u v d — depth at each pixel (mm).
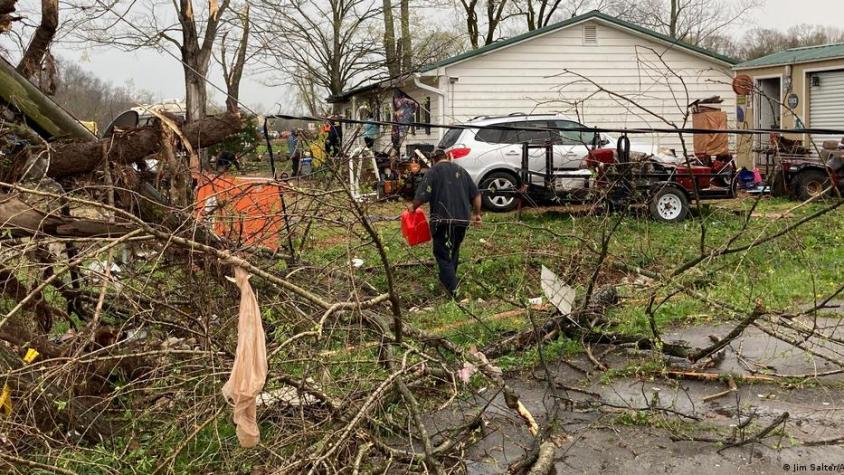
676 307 7336
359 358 4836
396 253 9695
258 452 4125
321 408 4504
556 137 14594
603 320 6875
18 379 4039
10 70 5078
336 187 5664
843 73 18938
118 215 4266
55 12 5293
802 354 6211
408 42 26844
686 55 20719
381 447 4125
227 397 3639
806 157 15000
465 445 4504
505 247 8875
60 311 4941
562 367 6074
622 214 8125
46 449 4020
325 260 6215
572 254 7121
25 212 4535
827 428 4785
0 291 4543
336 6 25469
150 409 4238
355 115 20750
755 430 4750
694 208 13391
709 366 5914
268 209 5453
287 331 4801
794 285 8320
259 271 3936
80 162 5035
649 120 20766
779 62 19906
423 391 5031
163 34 17594
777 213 13039
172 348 4609
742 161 18703
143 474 3949
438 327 6977
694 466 4328
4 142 5090
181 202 5051
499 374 5160
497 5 33375
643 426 4891
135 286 4836
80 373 4234
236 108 5344
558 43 20188
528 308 6227
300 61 24859
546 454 4234
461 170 8164
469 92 19922
